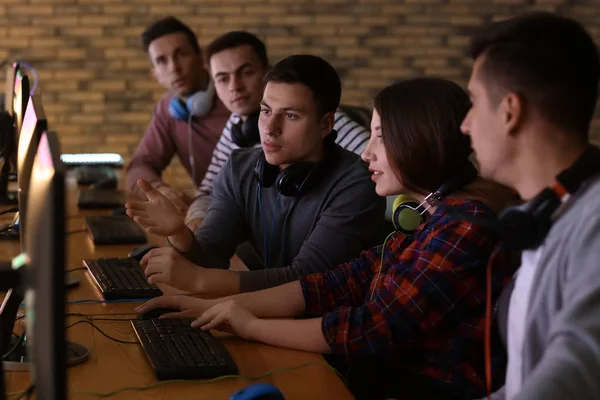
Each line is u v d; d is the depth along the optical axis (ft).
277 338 5.05
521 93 3.43
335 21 17.48
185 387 4.35
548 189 3.46
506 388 3.95
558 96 3.39
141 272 6.57
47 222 2.81
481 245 4.63
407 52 17.65
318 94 6.34
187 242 6.36
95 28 17.29
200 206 9.50
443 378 4.74
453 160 4.83
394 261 5.45
